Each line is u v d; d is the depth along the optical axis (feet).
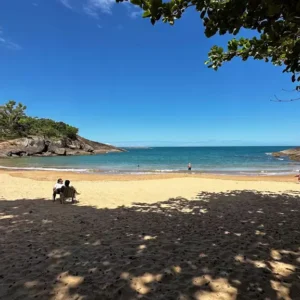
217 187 49.73
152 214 27.25
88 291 11.34
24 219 24.85
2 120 299.79
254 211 28.37
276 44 15.74
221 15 10.53
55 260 14.82
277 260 14.79
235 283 11.96
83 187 50.26
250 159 190.39
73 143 319.88
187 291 11.28
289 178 70.85
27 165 133.69
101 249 16.69
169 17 11.78
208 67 20.93
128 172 94.84
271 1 8.77
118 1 11.10
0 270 13.47
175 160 186.29
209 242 18.12
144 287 11.66
